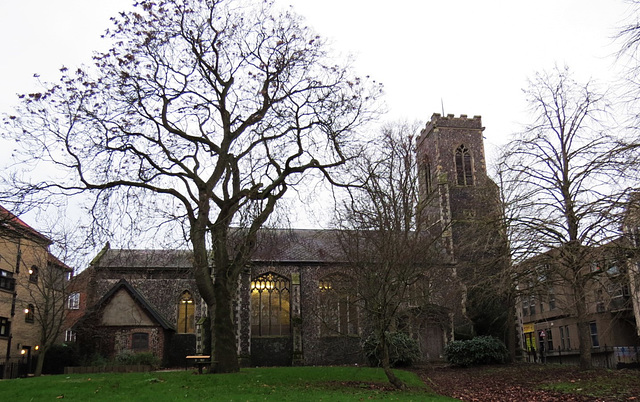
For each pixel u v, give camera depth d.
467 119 46.53
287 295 41.09
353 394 17.77
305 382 21.23
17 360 38.25
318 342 39.66
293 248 42.44
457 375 28.67
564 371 25.39
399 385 19.75
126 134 22.95
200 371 23.55
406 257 20.42
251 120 23.69
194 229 22.66
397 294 20.12
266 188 23.12
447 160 45.06
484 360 33.00
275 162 23.78
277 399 16.09
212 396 16.56
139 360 33.88
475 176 45.09
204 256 22.62
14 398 16.14
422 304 28.69
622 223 16.25
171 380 20.44
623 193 16.20
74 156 22.16
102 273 39.78
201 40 23.84
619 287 20.33
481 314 36.97
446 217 41.72
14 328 38.66
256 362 39.31
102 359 34.19
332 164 23.66
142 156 23.16
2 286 37.59
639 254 17.02
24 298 39.84
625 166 19.14
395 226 21.47
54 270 37.31
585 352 24.94
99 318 36.81
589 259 19.92
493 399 18.47
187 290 40.84
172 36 23.34
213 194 23.42
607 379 20.83
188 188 23.33
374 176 21.94
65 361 36.06
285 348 39.91
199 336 38.44
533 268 24.05
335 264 36.47
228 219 22.61
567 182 22.50
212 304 23.05
